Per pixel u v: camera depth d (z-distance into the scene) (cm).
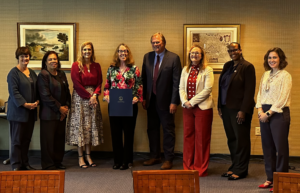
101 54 437
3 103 442
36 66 438
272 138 302
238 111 331
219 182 327
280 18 422
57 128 379
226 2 424
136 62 434
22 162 369
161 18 430
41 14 436
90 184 321
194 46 349
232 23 425
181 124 437
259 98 309
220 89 351
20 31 435
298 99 424
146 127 440
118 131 379
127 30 434
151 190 155
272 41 424
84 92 372
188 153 358
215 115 432
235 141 348
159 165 396
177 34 430
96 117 385
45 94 360
